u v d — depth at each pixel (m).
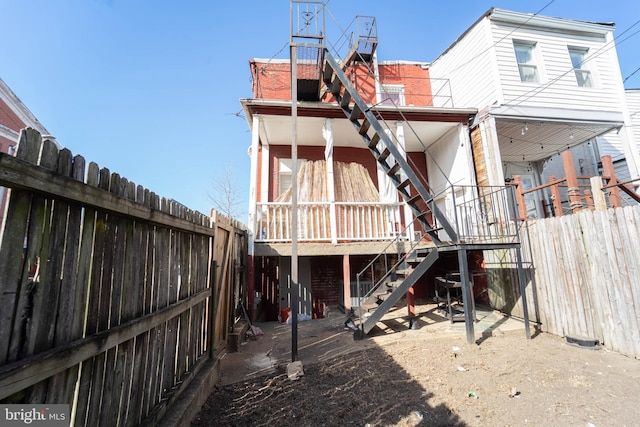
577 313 4.44
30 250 1.16
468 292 4.52
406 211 6.91
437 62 10.11
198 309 3.13
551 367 3.48
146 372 2.00
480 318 5.83
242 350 4.37
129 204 1.75
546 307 5.00
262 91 9.21
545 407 2.64
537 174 10.63
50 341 1.23
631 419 2.42
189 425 2.34
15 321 1.08
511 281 5.89
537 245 5.25
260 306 7.46
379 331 5.18
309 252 6.16
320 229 6.54
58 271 1.30
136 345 1.90
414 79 10.48
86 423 1.42
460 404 2.71
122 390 1.72
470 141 7.85
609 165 4.88
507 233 5.50
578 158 10.68
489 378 3.24
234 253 4.96
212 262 3.55
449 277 6.82
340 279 7.78
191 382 2.71
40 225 1.22
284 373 3.47
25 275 1.13
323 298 7.72
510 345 4.30
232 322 4.71
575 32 8.17
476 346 4.26
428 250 5.52
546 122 7.62
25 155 1.09
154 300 2.15
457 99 8.94
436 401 2.77
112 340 1.56
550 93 7.65
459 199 7.93
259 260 7.93
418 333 4.92
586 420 2.43
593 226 4.24
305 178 7.26
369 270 7.84
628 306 3.77
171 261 2.48
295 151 4.33
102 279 1.59
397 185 6.17
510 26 7.86
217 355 3.72
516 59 7.74
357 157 8.88
